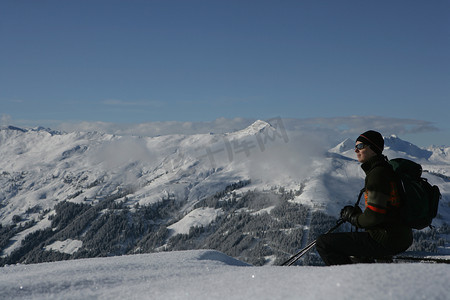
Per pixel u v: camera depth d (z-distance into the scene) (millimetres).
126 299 2367
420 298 1596
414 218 3197
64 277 3018
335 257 3494
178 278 2977
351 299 1634
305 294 1803
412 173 3338
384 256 3383
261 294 1948
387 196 3201
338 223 3674
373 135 3404
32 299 2441
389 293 1633
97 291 2619
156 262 3951
